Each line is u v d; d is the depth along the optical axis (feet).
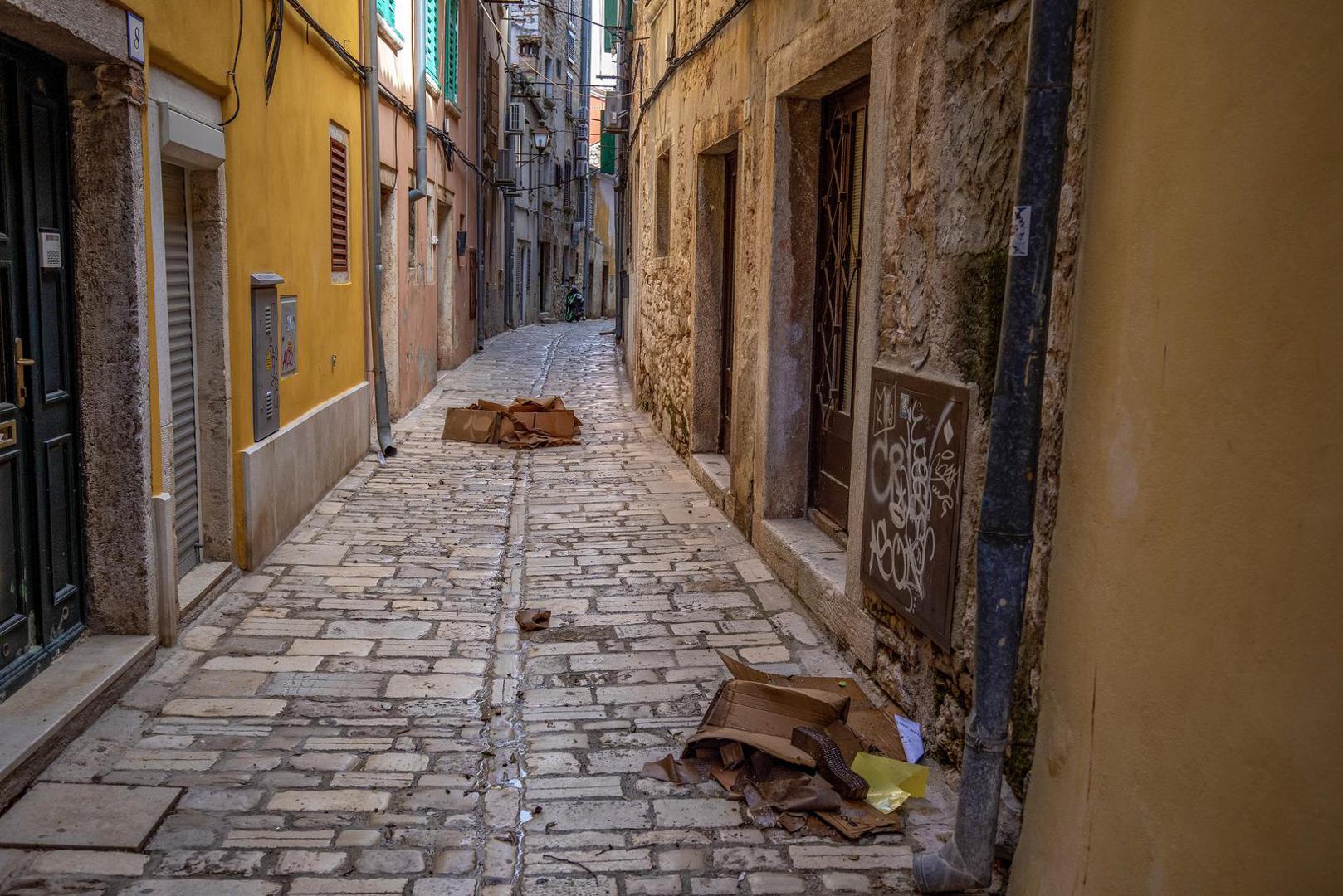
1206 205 6.52
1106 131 8.11
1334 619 5.12
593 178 141.59
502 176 76.89
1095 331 8.20
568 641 16.17
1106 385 7.96
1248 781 5.77
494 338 77.97
